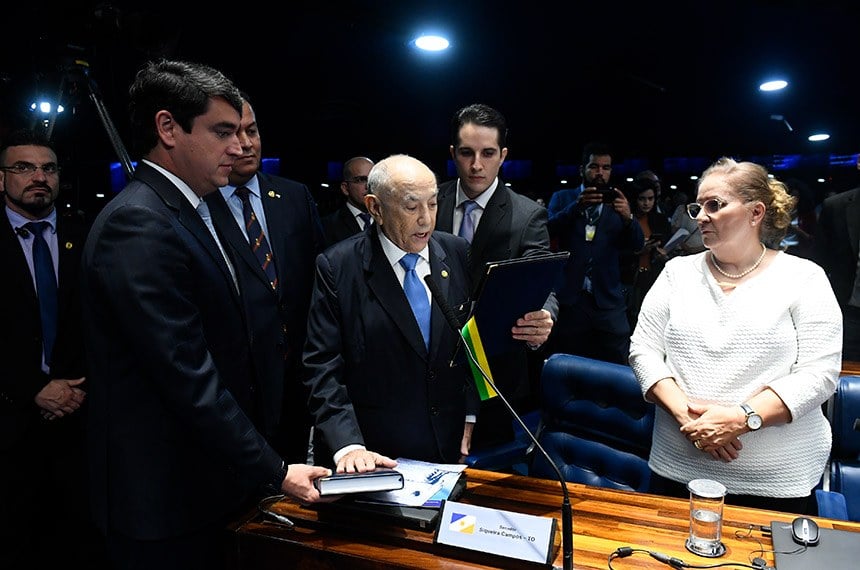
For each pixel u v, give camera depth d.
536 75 6.16
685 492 1.75
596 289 3.38
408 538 1.36
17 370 2.32
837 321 1.63
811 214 4.68
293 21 4.38
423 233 1.59
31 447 2.43
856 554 1.27
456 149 2.29
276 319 1.89
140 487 1.39
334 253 1.73
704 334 1.69
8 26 2.87
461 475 1.59
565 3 4.25
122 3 3.52
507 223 2.27
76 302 2.37
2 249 2.34
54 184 2.40
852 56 5.50
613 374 1.94
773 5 4.30
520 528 1.31
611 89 6.68
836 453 1.87
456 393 1.74
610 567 1.26
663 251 4.21
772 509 1.64
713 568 1.25
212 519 1.50
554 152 8.39
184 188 1.45
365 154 7.43
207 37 4.32
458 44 5.11
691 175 8.26
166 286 1.31
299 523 1.47
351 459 1.47
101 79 2.87
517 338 1.60
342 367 1.69
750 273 1.71
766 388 1.60
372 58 5.54
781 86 5.83
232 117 1.40
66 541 2.63
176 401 1.33
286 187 2.22
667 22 4.63
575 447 2.01
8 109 2.91
